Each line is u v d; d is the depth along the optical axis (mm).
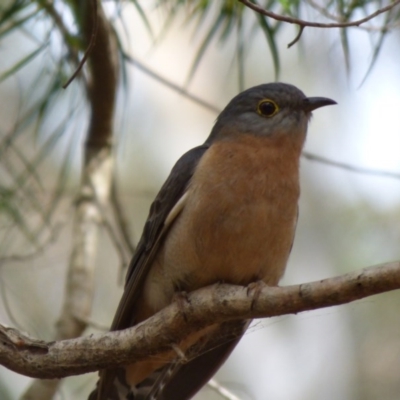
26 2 9953
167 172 15867
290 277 14828
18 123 11352
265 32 9633
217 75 16719
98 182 11953
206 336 9547
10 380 13445
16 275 13477
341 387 14516
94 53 10773
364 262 14195
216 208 9109
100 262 15219
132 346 8164
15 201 11352
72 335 10883
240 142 9617
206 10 10328
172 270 9367
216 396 14500
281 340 15109
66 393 13117
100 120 11875
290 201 9344
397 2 7754
